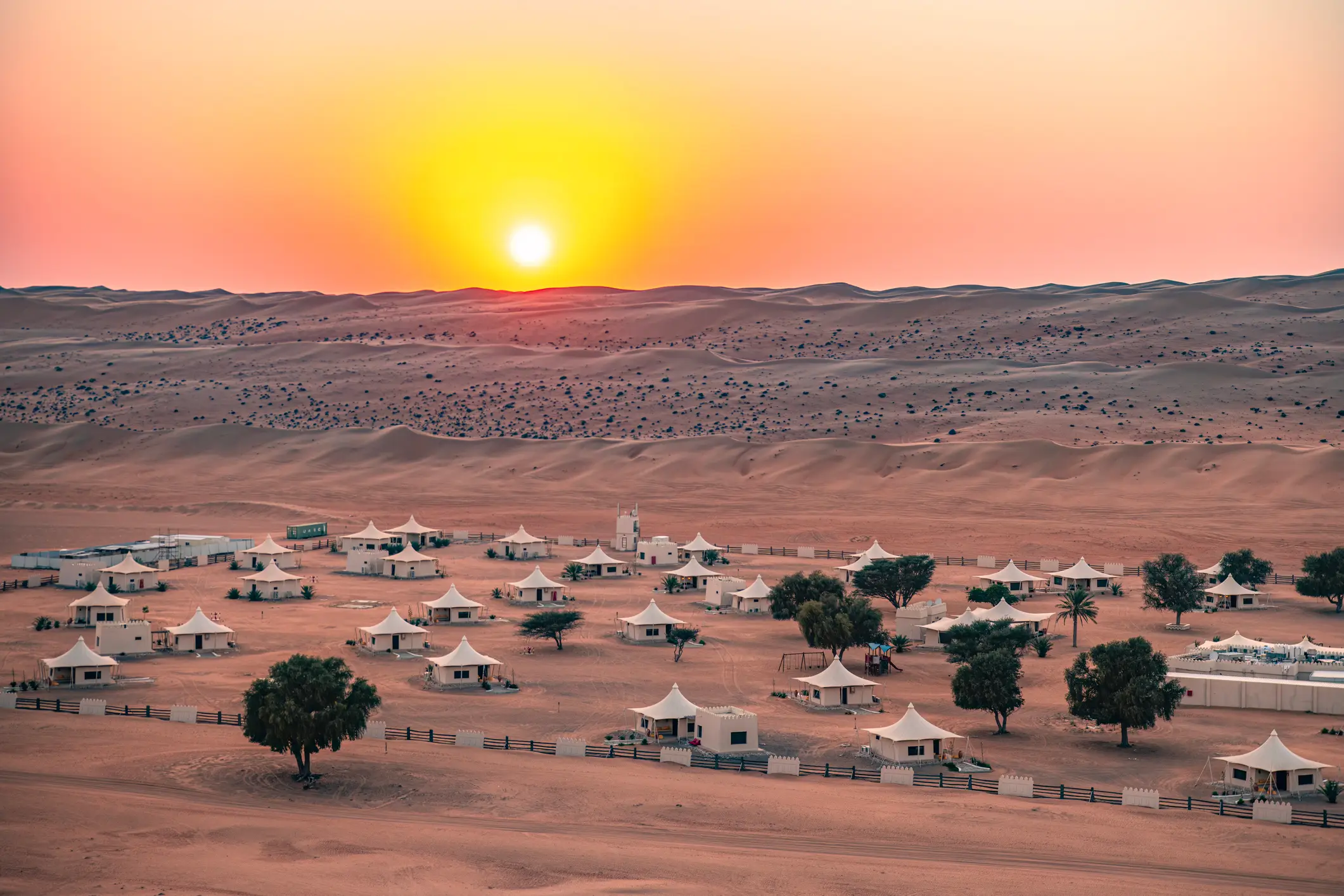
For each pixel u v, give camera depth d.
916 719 90.88
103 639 123.31
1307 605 159.50
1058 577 173.00
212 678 113.75
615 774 83.81
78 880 59.47
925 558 157.00
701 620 151.50
